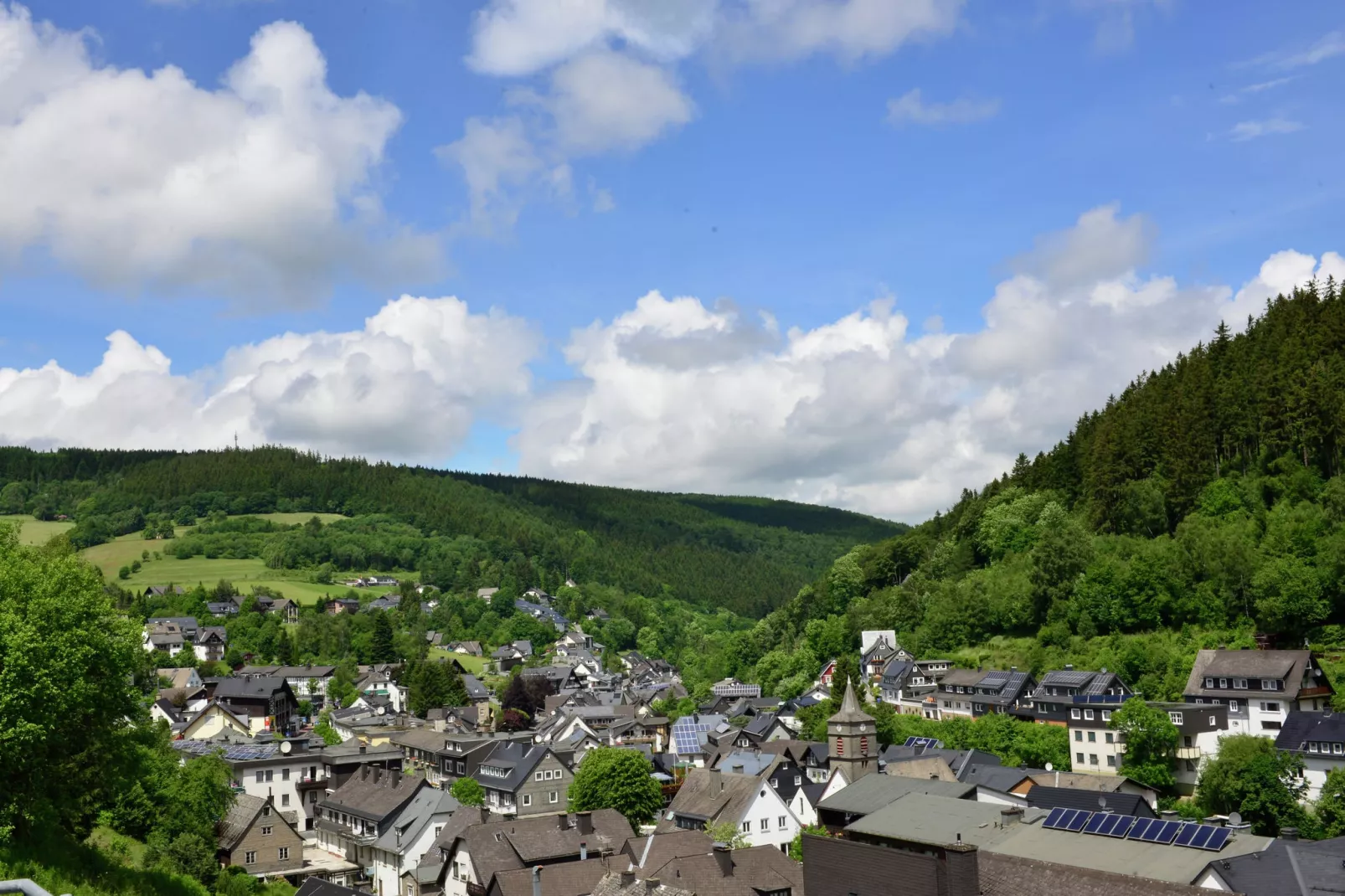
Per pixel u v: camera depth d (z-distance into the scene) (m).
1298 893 55.34
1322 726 104.44
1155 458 181.12
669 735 199.00
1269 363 173.50
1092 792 89.81
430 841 107.44
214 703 163.12
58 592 56.53
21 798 55.12
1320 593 134.38
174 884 65.94
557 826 97.56
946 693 160.62
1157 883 55.16
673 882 73.38
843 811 95.62
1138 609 150.75
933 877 54.22
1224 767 102.38
